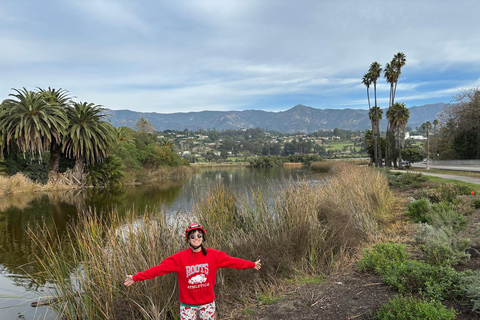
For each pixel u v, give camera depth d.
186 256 3.02
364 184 12.12
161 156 51.78
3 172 28.36
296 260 5.95
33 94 29.00
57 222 13.38
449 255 4.95
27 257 8.22
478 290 3.59
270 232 6.61
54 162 31.42
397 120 48.66
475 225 7.25
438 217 7.58
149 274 2.99
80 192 26.80
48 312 5.15
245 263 3.18
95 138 30.92
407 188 18.52
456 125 47.47
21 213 15.80
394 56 48.03
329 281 5.11
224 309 4.49
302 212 6.90
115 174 32.41
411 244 6.64
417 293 4.18
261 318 4.09
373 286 4.62
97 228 6.04
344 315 3.84
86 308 4.46
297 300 4.49
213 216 6.96
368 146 60.03
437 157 59.66
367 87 53.69
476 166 40.09
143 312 4.19
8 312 5.18
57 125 29.03
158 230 5.92
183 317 3.01
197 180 39.38
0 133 28.09
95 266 4.83
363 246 6.88
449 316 3.29
